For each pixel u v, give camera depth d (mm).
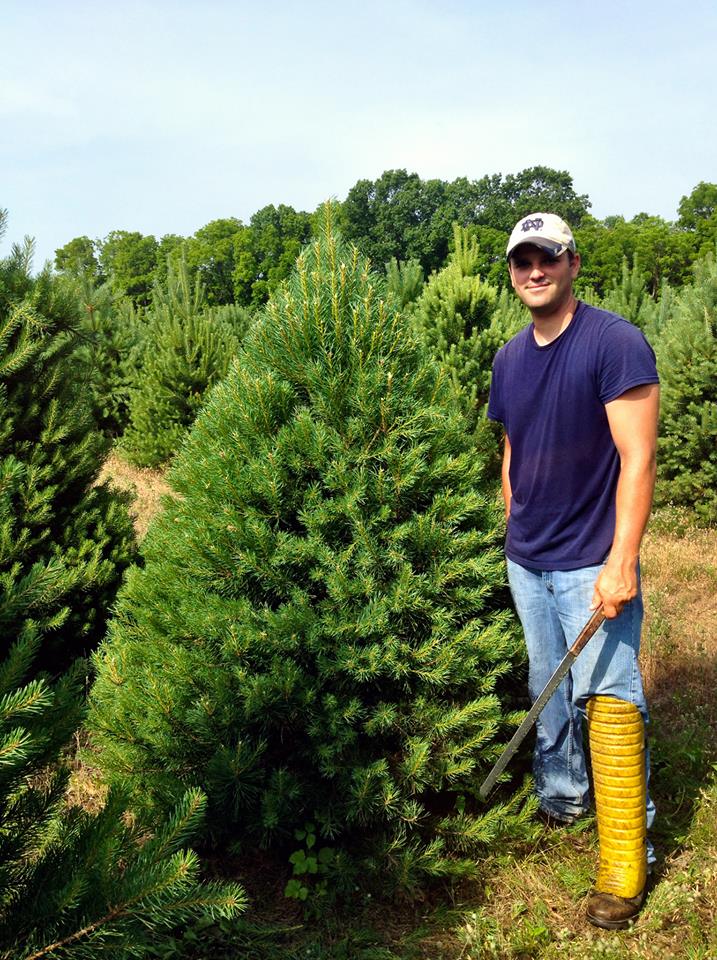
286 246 57250
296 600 2555
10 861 1645
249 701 2473
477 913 2498
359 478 2613
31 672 3648
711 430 7074
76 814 1773
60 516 3865
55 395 3893
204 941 2330
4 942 1511
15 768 1614
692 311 7438
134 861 1696
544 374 2510
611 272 50844
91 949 1535
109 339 11688
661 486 7520
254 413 2711
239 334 13500
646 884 2639
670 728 3748
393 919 2523
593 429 2463
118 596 3045
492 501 2959
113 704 2771
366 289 2824
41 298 3713
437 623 2580
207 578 2703
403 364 2820
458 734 2648
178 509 2918
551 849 2828
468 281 7684
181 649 2611
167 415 9969
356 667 2490
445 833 2680
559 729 2781
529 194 60375
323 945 2379
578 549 2549
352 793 2490
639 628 2490
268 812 2445
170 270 11484
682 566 6055
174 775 2568
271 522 2695
